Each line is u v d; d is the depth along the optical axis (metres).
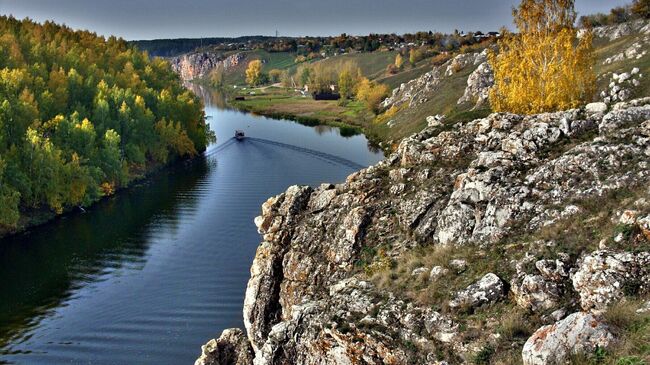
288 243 36.22
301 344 25.66
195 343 45.75
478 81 114.75
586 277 20.39
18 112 92.25
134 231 76.81
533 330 20.47
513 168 29.69
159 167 118.81
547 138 31.09
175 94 158.12
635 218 21.95
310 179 102.56
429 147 35.44
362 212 32.66
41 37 172.00
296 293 33.28
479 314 22.12
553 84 55.19
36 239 76.12
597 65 99.75
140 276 60.88
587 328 17.53
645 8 130.12
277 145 138.38
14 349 46.53
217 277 59.06
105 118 108.88
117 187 102.62
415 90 162.88
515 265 23.67
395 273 26.97
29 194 82.50
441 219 29.36
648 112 29.56
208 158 128.88
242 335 36.59
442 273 24.98
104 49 188.00
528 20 56.56
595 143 28.36
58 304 55.25
